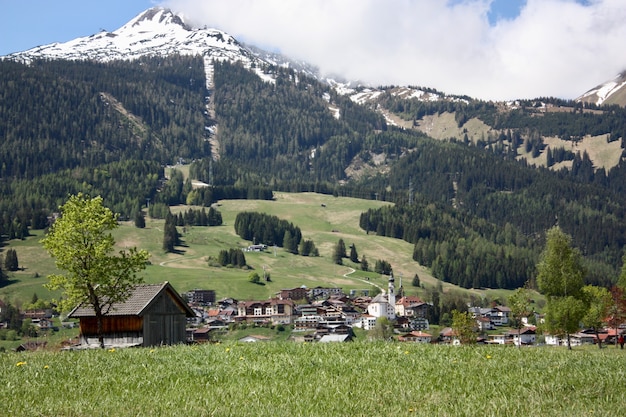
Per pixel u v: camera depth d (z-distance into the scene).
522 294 92.25
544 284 78.00
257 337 143.50
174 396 20.56
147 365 26.92
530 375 23.25
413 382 22.19
